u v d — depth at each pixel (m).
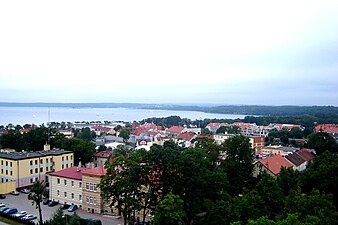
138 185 63.94
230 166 86.25
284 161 118.38
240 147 92.12
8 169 102.88
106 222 73.25
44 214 78.75
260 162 104.44
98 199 80.62
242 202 58.44
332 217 48.75
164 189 65.06
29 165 104.31
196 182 64.25
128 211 63.88
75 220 59.41
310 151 154.75
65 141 129.50
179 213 54.81
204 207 70.94
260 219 43.94
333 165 73.88
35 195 71.69
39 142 135.88
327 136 167.50
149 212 73.62
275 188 66.31
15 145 141.62
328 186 71.94
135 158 66.19
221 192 71.06
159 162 64.56
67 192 87.19
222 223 55.12
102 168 84.62
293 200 53.88
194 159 68.81
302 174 78.69
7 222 71.81
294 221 43.75
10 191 97.38
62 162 114.38
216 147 91.19
